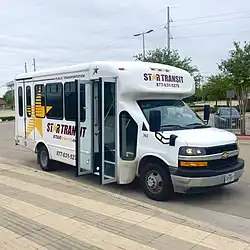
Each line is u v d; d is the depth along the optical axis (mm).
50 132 9344
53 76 9070
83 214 5680
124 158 7309
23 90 10500
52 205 6148
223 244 4562
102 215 5633
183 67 28516
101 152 7336
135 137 7176
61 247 4488
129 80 7133
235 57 18422
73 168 9922
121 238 4746
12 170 9156
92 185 7961
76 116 7836
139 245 4523
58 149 9047
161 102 7629
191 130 6980
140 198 7035
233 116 20781
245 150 13812
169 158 6539
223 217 5938
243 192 7473
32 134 10203
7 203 6270
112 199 6512
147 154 6922
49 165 9516
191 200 6895
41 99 9641
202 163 6312
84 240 4688
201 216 5984
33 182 7836
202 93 43062
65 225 5211
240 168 6930
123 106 7262
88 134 7852
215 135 6801
